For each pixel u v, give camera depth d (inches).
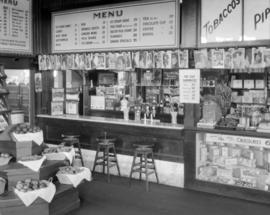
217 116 204.1
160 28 206.4
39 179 158.7
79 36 238.4
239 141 186.7
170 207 172.7
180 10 200.1
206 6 189.3
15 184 155.3
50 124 261.0
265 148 183.3
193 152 199.9
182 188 203.8
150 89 267.9
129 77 270.5
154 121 233.8
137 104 252.1
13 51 241.1
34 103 265.9
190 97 198.7
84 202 178.9
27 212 147.9
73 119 248.8
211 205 175.9
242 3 178.9
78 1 231.6
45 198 149.0
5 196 148.5
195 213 165.0
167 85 261.1
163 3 203.9
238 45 181.3
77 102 270.4
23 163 156.7
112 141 221.0
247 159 189.2
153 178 216.8
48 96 271.9
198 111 201.0
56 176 171.3
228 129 191.5
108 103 269.4
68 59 242.4
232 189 188.9
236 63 183.5
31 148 165.3
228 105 218.8
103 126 235.3
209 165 199.2
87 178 176.2
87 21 234.1
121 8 218.8
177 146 208.2
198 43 193.0
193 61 197.2
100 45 229.8
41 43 256.8
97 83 282.5
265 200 180.1
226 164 194.5
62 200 162.9
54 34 250.2
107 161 216.7
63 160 176.2
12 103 283.7
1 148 169.2
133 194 191.9
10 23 238.1
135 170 205.9
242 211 168.1
